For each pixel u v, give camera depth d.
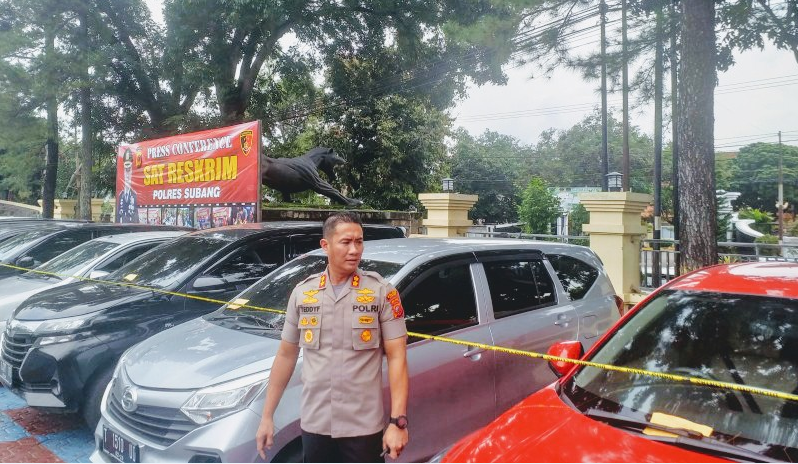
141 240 6.57
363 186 22.23
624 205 7.61
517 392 3.72
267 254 5.38
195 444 2.67
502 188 40.38
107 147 18.52
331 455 2.29
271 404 2.46
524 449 2.04
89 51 14.64
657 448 1.96
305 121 21.95
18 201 39.69
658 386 2.37
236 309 3.90
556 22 8.09
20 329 4.39
